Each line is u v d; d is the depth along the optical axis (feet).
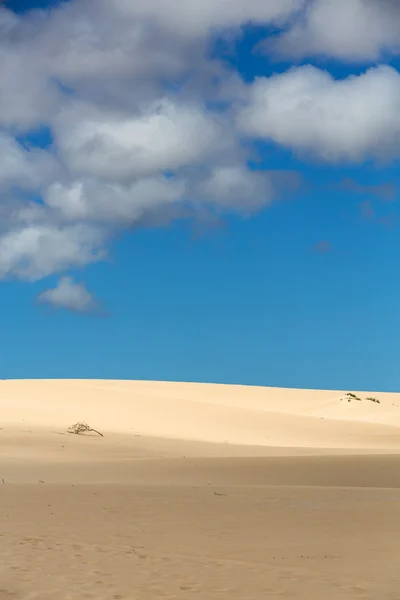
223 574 47.70
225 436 213.66
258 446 180.75
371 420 299.17
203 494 87.92
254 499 84.33
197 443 179.63
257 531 64.28
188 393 376.89
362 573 48.85
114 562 50.37
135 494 86.28
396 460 136.77
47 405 240.53
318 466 129.80
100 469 125.70
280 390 402.11
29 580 44.09
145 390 375.04
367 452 173.37
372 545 58.65
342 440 220.23
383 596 42.75
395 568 50.42
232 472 123.54
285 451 169.48
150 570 48.26
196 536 61.57
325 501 83.71
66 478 116.26
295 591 43.57
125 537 60.13
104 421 216.54
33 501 78.69
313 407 334.85
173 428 217.56
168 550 55.52
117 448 160.97
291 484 114.01
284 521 69.26
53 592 41.55
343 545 58.59
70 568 47.98
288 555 54.60
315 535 62.69
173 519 69.31
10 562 49.03
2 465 126.52
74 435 175.42
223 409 252.42
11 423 190.39
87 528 63.62
